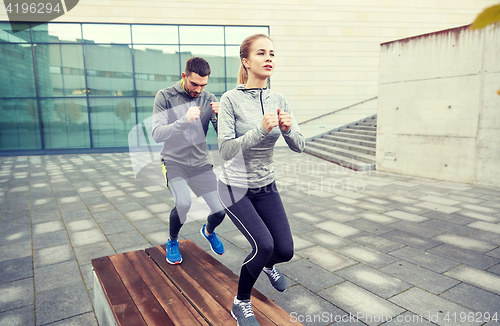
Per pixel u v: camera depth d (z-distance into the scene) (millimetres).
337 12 13680
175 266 2342
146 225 4273
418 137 7195
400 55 7336
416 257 3195
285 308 2393
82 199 5648
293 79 13766
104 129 13289
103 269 2311
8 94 12570
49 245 3627
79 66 12812
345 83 14055
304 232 3930
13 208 5129
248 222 1725
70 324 2260
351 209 4848
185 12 12867
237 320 1668
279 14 13391
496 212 4566
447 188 6070
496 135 5988
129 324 1697
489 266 2984
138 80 13164
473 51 6094
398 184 6508
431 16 14109
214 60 13320
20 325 2244
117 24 12680
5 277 2906
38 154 12898
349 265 3055
